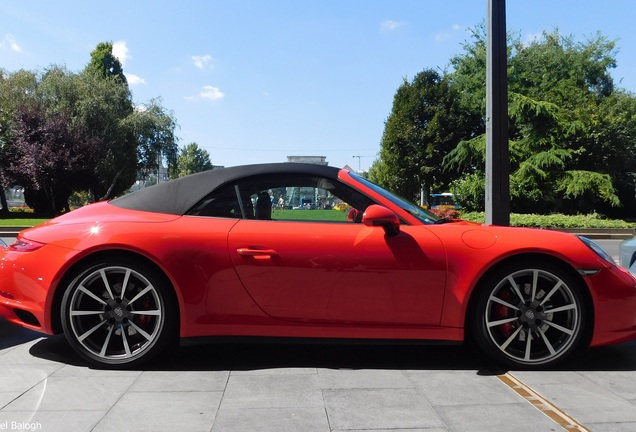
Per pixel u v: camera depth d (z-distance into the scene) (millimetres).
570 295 3348
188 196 3639
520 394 2992
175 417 2668
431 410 2760
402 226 3455
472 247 3354
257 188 3643
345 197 3605
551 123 25844
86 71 36656
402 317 3348
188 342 3410
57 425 2564
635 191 31250
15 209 42594
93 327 3426
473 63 33625
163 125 36531
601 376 3312
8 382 3174
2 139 31906
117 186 38594
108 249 3381
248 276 3369
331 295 3350
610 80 34625
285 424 2588
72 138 32438
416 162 37875
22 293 3494
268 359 3670
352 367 3498
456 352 3855
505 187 6852
